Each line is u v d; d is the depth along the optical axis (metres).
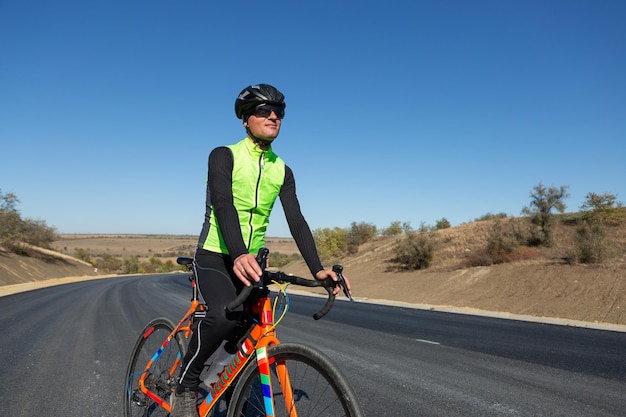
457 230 35.78
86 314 12.19
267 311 2.23
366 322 10.88
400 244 30.28
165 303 15.98
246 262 2.01
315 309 14.20
